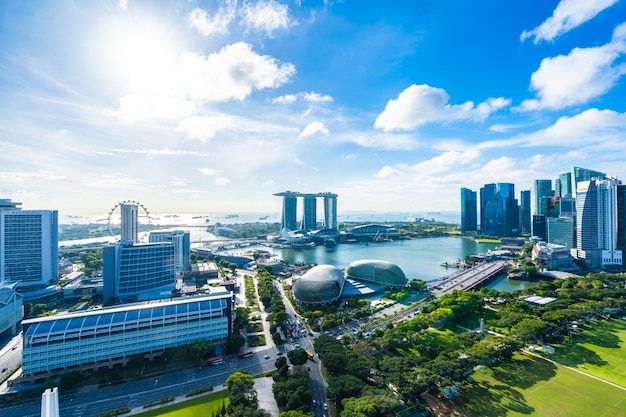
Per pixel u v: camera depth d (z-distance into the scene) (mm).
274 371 170750
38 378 165250
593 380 154500
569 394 143125
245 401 131125
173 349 184250
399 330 198875
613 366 167625
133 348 180750
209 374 168750
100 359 174375
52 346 166875
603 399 139625
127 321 182250
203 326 195375
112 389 155875
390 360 154375
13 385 161625
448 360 153250
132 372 170625
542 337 199125
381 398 122812
